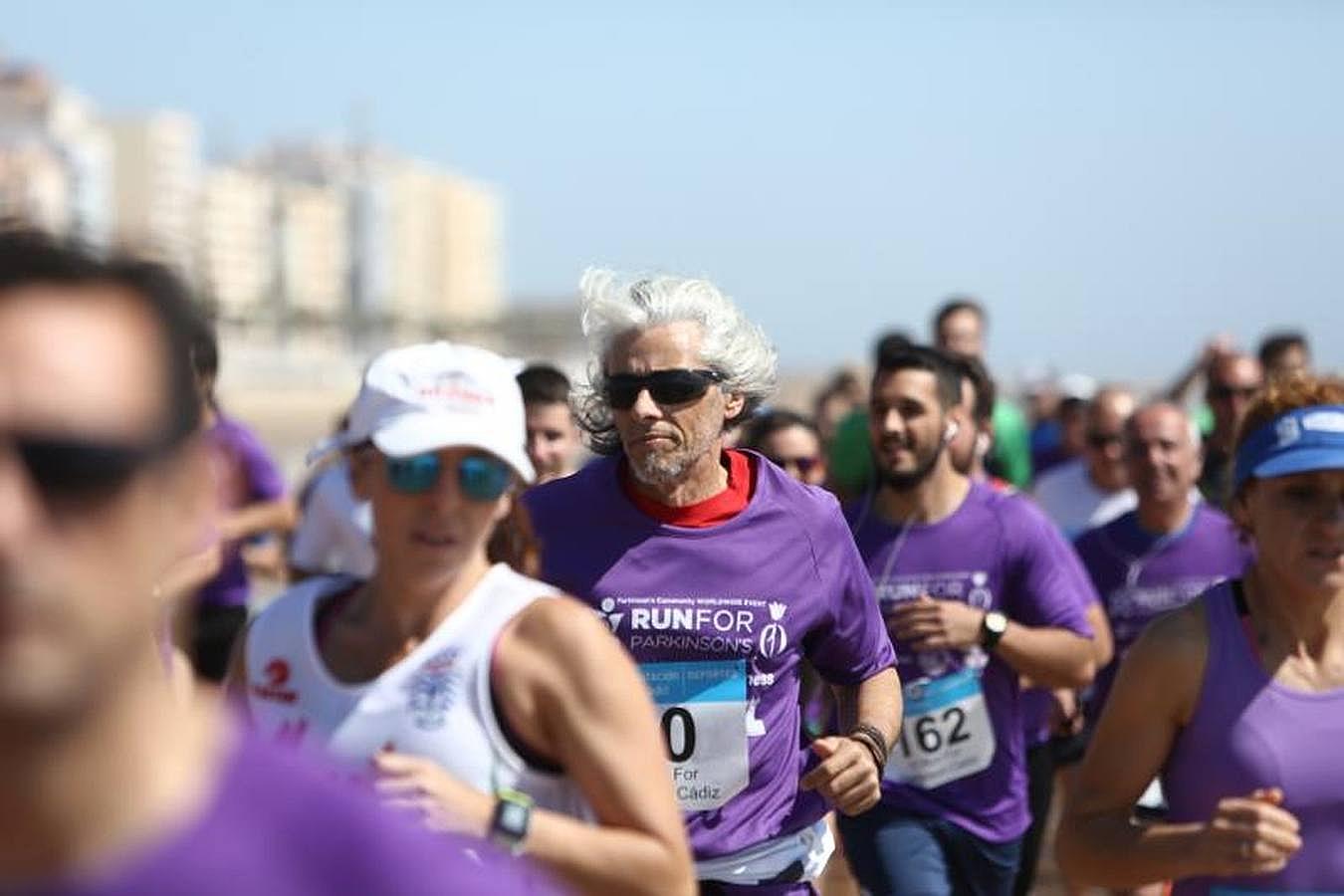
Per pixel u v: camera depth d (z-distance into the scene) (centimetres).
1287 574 869
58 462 338
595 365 1054
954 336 2445
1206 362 2494
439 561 687
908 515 1395
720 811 1027
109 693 348
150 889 347
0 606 336
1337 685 870
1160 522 1723
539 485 1062
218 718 377
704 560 1023
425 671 683
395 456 679
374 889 362
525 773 686
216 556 1132
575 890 664
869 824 1352
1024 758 1430
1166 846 849
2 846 350
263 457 1834
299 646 704
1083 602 1423
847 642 1067
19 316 351
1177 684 883
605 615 1027
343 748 682
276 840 359
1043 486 2230
